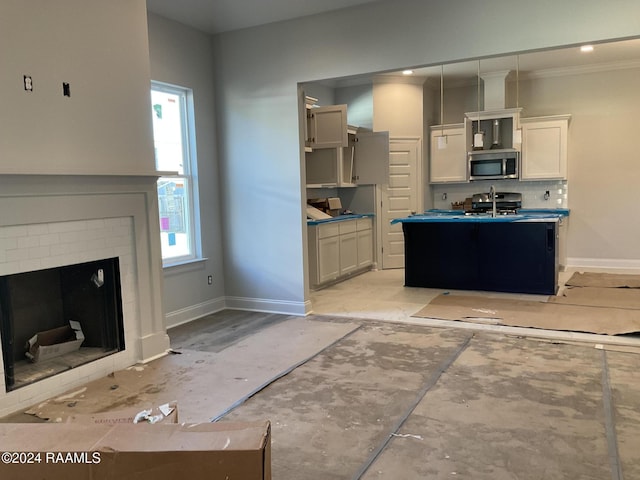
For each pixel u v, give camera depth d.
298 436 2.61
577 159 7.40
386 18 4.42
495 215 5.89
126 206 3.74
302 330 4.60
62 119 3.26
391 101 7.57
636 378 3.24
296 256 5.15
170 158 4.98
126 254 3.78
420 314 5.00
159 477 1.27
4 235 2.97
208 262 5.35
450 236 6.13
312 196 7.34
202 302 5.28
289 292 5.23
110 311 3.71
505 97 7.41
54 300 3.54
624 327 4.26
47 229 3.21
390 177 7.71
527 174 7.44
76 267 3.56
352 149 7.49
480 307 5.17
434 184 8.29
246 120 5.26
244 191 5.36
